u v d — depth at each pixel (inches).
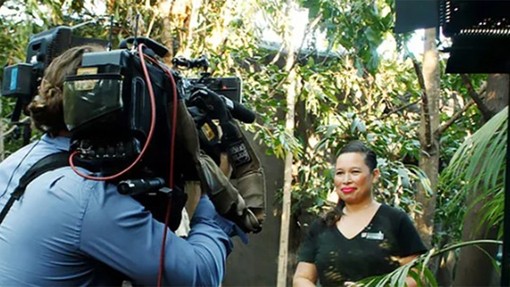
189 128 60.6
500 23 75.5
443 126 181.0
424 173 175.8
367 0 168.6
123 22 182.9
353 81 211.9
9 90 66.2
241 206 62.7
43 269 55.6
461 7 74.7
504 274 72.7
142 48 59.2
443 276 210.4
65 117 56.1
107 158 56.4
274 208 255.4
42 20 170.4
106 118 54.7
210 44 193.6
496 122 84.0
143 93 56.7
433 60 178.1
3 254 56.6
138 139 56.6
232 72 202.1
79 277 56.4
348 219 113.1
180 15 187.8
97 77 54.6
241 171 66.4
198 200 65.9
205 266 58.7
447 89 215.2
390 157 201.2
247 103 195.5
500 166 82.7
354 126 194.5
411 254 108.7
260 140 210.7
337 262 110.4
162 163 60.1
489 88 155.1
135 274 55.7
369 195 113.5
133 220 56.0
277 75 203.9
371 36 169.9
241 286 264.7
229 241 62.9
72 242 55.6
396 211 111.6
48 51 65.7
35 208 56.5
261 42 219.9
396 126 208.4
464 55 79.9
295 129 231.1
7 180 60.7
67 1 180.2
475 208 114.7
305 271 114.9
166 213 59.4
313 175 218.8
